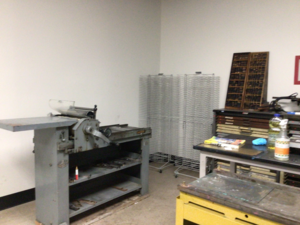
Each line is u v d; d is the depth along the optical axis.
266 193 1.52
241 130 3.07
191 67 4.10
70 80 3.19
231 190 1.56
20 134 2.80
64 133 2.20
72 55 3.18
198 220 1.54
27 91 2.81
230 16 3.62
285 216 1.24
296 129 2.38
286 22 3.15
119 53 3.77
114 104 3.77
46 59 2.94
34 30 2.81
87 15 3.30
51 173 2.24
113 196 2.77
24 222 2.50
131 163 2.91
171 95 4.19
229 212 1.43
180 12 4.17
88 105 3.42
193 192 1.55
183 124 4.05
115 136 2.59
